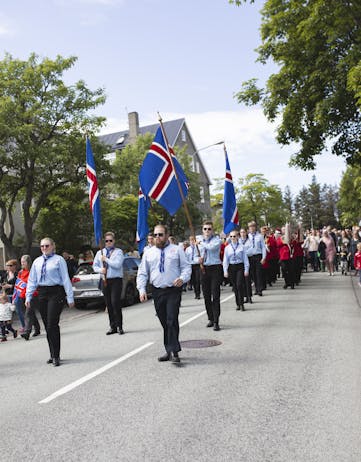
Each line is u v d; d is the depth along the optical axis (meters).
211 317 9.75
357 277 19.56
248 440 4.04
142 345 8.40
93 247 29.48
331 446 3.85
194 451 3.87
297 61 17.41
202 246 9.58
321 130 17.39
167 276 6.96
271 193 53.28
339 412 4.58
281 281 20.36
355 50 15.27
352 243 20.66
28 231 20.39
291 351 7.18
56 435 4.40
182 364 6.75
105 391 5.69
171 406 4.99
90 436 4.32
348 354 6.84
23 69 19.59
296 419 4.46
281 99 18.30
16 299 11.28
